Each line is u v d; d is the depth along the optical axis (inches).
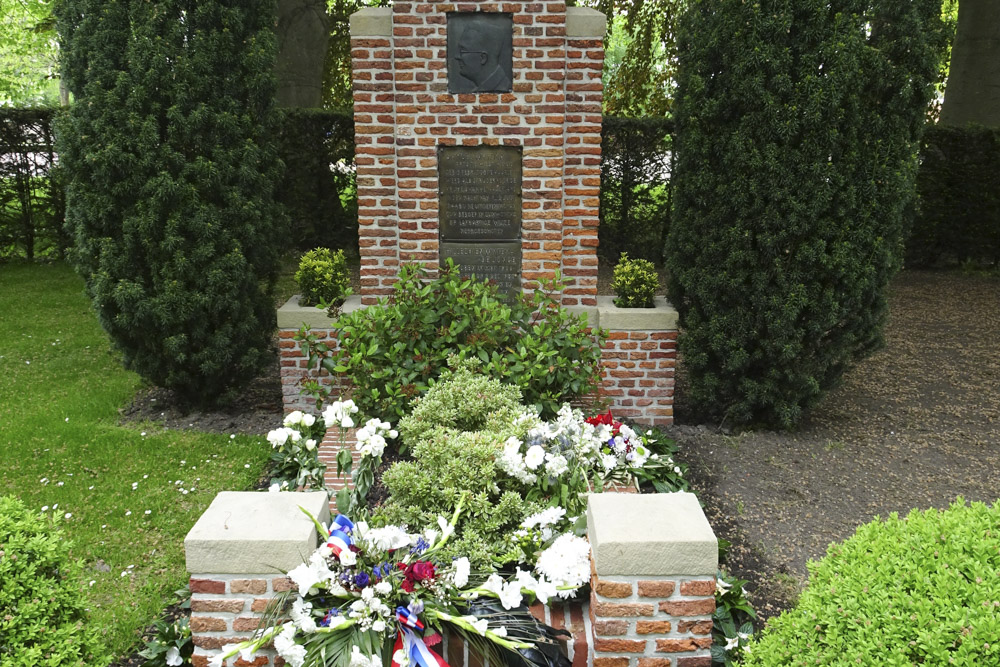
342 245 496.1
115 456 221.8
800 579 164.4
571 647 125.5
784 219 223.3
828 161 219.6
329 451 206.2
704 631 117.8
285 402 256.7
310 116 465.4
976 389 289.3
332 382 252.7
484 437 156.9
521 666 117.5
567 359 219.5
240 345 255.4
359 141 237.3
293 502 126.3
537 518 139.1
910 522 102.9
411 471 149.9
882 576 91.3
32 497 195.9
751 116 219.6
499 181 239.3
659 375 251.6
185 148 239.0
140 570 165.5
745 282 232.2
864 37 214.5
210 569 115.2
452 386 188.7
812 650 88.2
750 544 179.2
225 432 244.2
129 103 228.4
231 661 117.6
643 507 124.3
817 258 223.3
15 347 329.1
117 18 229.5
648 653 118.5
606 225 501.4
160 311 238.2
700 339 244.5
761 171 221.3
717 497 202.2
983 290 440.5
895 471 219.1
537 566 126.4
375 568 115.7
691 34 232.1
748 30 217.6
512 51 230.1
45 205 490.3
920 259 492.1
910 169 223.9
